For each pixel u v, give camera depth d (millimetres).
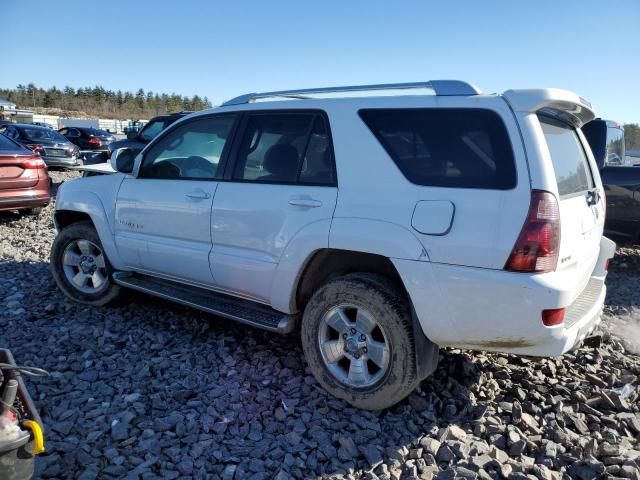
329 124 3330
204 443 2838
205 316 4691
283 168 3492
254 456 2750
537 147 2688
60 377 3529
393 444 2859
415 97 3104
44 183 8914
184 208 3938
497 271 2676
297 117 3512
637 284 6574
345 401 3244
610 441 2928
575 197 3096
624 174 6617
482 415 3162
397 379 2996
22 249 7023
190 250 3918
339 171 3219
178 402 3262
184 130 4156
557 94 2801
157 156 4309
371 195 3066
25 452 2088
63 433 2875
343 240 3098
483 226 2703
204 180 3891
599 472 2633
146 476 2561
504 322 2699
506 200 2680
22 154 8547
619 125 9172
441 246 2801
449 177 2863
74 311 4777
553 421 3117
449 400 3316
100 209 4570
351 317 3275
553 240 2643
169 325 4504
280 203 3406
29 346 4000
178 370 3688
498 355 3975
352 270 3430
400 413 3180
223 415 3115
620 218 6676
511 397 3432
